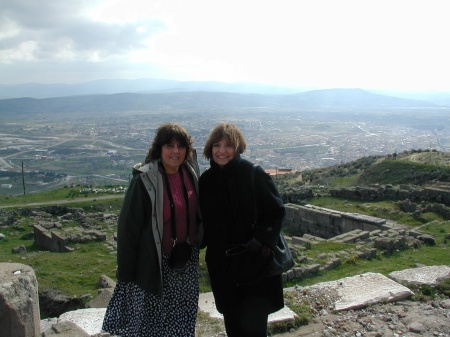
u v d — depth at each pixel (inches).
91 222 1137.4
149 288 200.7
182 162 209.6
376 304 322.0
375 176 1472.7
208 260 214.8
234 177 207.2
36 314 204.2
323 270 502.0
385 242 590.2
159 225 201.0
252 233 209.3
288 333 280.7
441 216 870.4
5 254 839.7
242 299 209.8
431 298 334.6
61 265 649.6
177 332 209.3
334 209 1010.1
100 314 299.4
